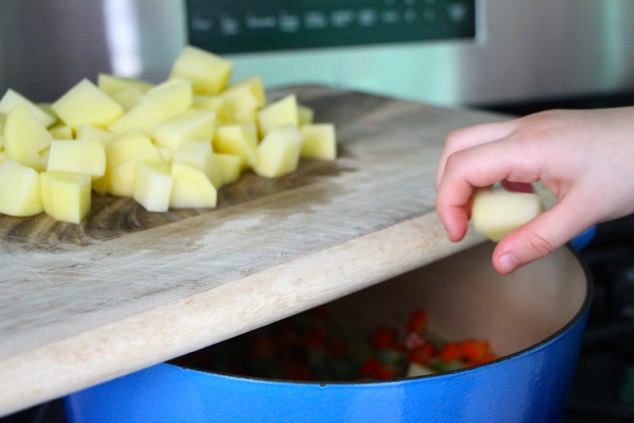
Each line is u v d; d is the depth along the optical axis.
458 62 0.90
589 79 0.95
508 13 0.90
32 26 0.78
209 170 0.67
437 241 0.61
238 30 0.83
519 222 0.56
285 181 0.69
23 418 0.63
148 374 0.53
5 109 0.69
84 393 0.56
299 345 0.71
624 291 0.81
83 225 0.62
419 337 0.71
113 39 0.80
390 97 0.86
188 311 0.53
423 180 0.68
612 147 0.54
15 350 0.50
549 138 0.54
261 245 0.59
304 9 0.85
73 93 0.70
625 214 0.55
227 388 0.52
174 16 0.81
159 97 0.70
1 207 0.63
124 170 0.67
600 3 0.92
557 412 0.57
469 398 0.53
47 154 0.67
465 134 0.58
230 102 0.75
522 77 0.93
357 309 0.75
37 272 0.56
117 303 0.53
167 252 0.59
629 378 0.72
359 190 0.67
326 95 0.86
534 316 0.65
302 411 0.52
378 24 0.87
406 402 0.52
